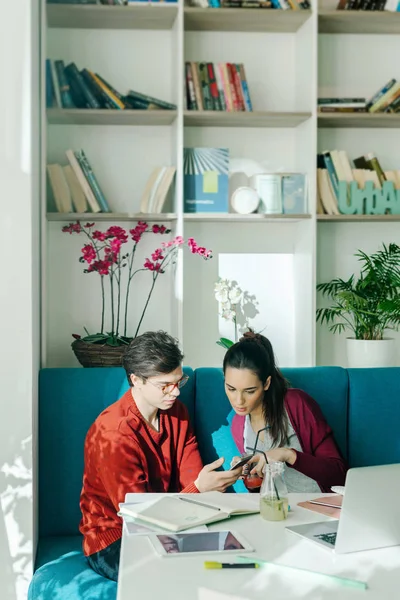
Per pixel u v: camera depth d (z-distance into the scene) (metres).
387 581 1.44
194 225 3.63
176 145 3.37
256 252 3.68
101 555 2.21
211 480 2.08
